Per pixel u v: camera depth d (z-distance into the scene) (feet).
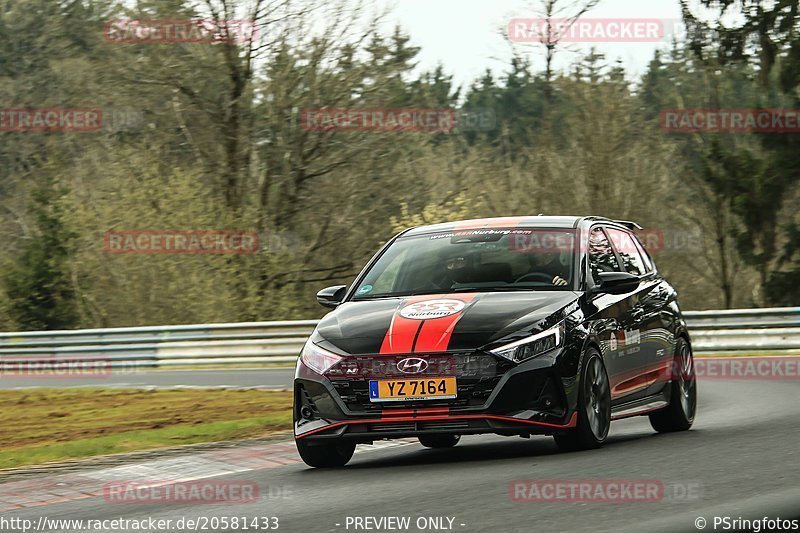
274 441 107.34
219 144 357.20
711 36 403.75
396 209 372.58
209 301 339.36
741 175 404.36
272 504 70.49
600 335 89.20
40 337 274.57
